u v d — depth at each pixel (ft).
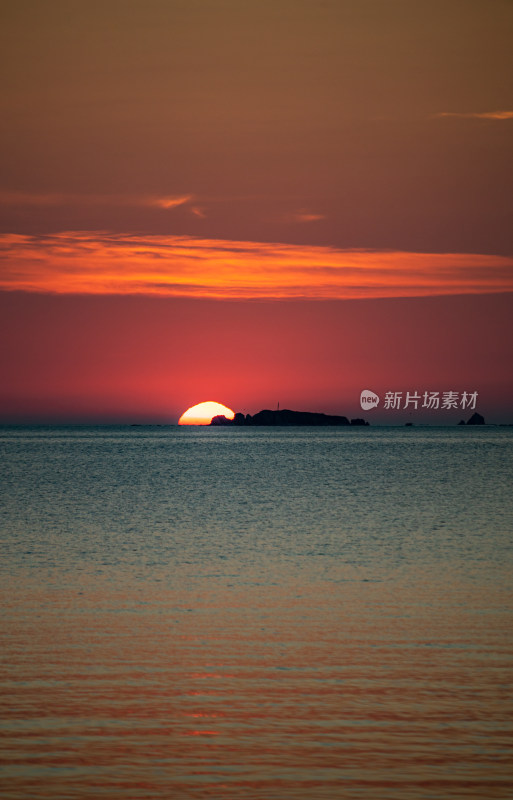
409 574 236.63
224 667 146.82
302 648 158.51
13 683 137.90
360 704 128.98
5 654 153.89
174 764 108.68
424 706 128.06
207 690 134.92
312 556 269.23
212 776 105.50
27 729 118.93
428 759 110.11
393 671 144.56
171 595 206.80
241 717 123.75
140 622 178.50
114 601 199.62
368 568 246.68
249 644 161.17
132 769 107.14
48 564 252.83
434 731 118.73
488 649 157.89
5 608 191.52
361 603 197.67
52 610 189.67
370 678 140.87
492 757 110.63
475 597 204.44
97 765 108.17
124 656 152.97
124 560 260.62
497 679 140.46
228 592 210.79
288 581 225.97
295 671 144.56
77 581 225.35
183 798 100.17
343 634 168.86
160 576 233.14
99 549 283.79
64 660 150.51
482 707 127.54
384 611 189.16
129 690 134.92
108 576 233.14
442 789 102.27
